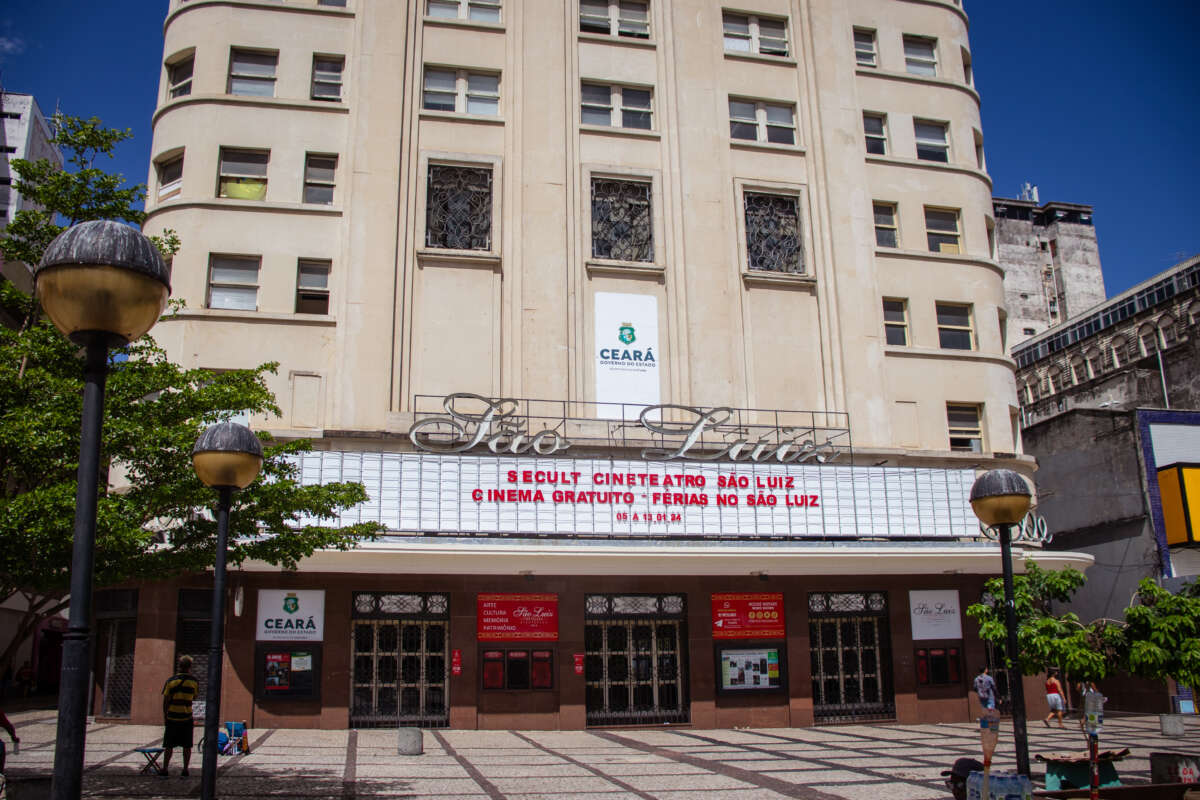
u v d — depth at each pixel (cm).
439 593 2212
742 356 2631
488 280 2519
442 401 2412
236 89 2570
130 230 665
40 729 1927
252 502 1357
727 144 2777
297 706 2086
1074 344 5244
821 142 2852
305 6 2619
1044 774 1452
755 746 1883
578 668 2208
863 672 2409
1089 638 1361
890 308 2823
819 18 2966
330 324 2412
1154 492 2997
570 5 2784
